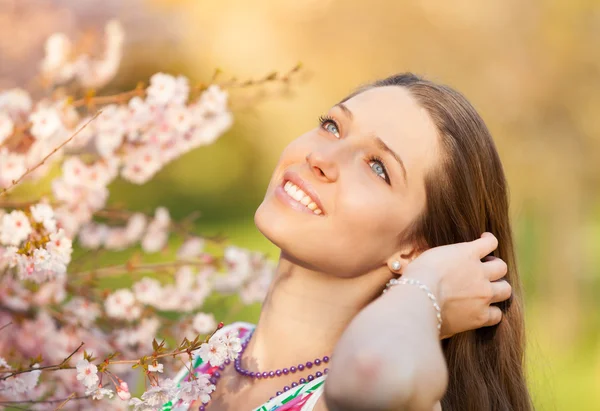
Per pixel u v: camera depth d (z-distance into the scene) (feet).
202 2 36.96
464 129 7.07
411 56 30.35
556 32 29.04
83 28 29.99
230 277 11.04
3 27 27.96
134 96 9.15
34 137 8.91
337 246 6.64
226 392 7.23
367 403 4.58
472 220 7.12
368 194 6.61
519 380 7.68
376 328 4.87
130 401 6.45
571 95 29.48
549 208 31.58
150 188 52.90
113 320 10.41
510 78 29.17
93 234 11.19
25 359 9.66
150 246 11.37
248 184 57.93
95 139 9.68
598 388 27.37
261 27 35.09
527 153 29.99
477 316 6.18
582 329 32.42
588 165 30.12
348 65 32.48
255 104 10.91
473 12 29.30
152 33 36.29
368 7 31.45
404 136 6.82
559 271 32.27
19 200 8.84
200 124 10.05
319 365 6.93
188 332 10.32
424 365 4.71
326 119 7.20
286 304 7.08
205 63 40.04
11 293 9.73
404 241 6.86
